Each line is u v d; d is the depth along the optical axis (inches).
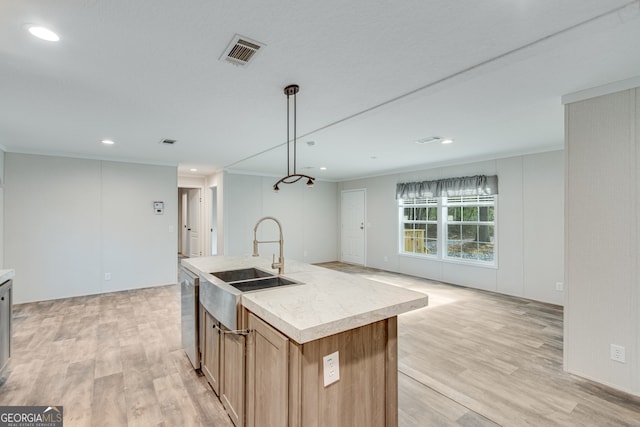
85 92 96.3
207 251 314.3
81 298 188.1
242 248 274.2
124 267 207.0
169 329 139.5
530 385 94.9
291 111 114.4
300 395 52.4
